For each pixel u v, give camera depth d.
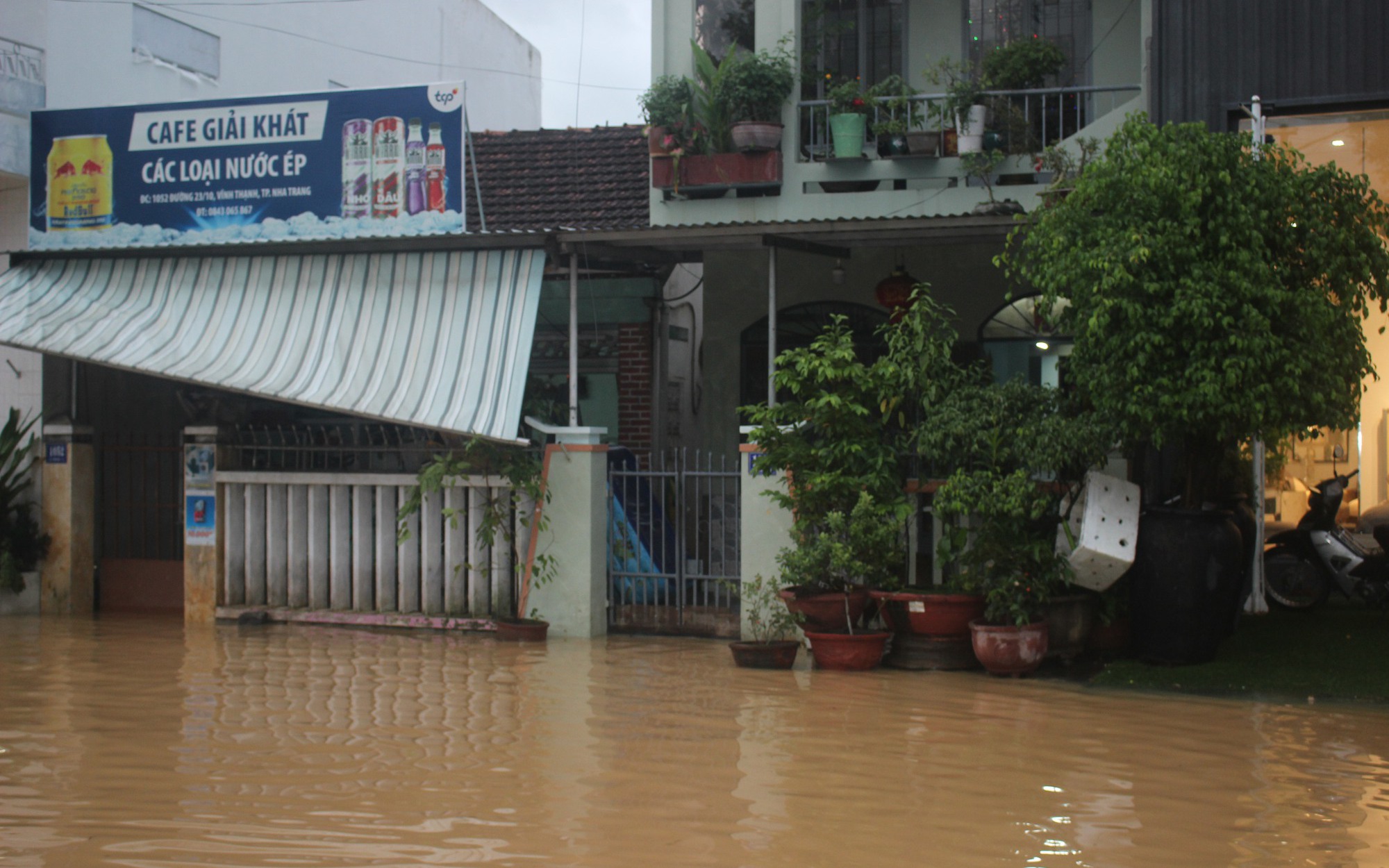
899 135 12.02
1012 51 12.31
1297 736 6.91
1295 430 8.50
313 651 9.93
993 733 7.00
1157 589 8.70
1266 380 8.00
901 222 10.20
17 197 13.01
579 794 5.73
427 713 7.51
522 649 10.01
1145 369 8.23
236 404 12.09
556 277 14.27
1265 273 7.95
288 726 7.13
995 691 8.22
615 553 11.18
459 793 5.74
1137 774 6.13
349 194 11.75
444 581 11.22
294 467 11.88
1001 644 8.56
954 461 9.16
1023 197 11.76
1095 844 5.07
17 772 6.10
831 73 13.21
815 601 9.12
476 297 11.03
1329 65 10.31
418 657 9.63
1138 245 8.02
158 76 14.97
